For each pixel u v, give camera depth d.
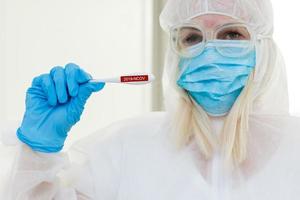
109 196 1.06
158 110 1.87
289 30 1.59
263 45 1.04
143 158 1.07
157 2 1.88
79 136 1.58
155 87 1.87
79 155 1.10
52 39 1.46
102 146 1.13
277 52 1.07
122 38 1.71
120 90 1.72
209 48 1.00
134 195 1.02
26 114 0.93
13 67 1.34
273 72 1.06
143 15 1.79
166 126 1.12
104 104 1.67
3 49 1.31
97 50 1.62
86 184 1.05
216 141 1.03
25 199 0.91
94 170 1.08
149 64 1.82
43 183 0.94
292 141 1.02
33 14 1.40
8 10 1.33
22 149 0.91
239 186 0.97
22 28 1.37
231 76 0.99
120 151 1.11
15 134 0.93
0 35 1.31
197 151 1.04
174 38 1.06
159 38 1.89
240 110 1.00
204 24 1.02
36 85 0.95
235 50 1.00
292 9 1.59
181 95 1.06
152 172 1.04
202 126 1.02
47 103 0.94
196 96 1.03
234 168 0.99
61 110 0.93
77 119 0.94
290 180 0.97
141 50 1.79
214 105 1.01
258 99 1.07
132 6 1.75
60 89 0.92
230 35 1.03
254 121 1.06
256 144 1.02
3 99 1.31
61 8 1.49
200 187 0.98
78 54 1.55
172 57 1.08
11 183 0.90
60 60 1.48
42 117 0.92
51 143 0.92
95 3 1.61
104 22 1.64
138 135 1.12
